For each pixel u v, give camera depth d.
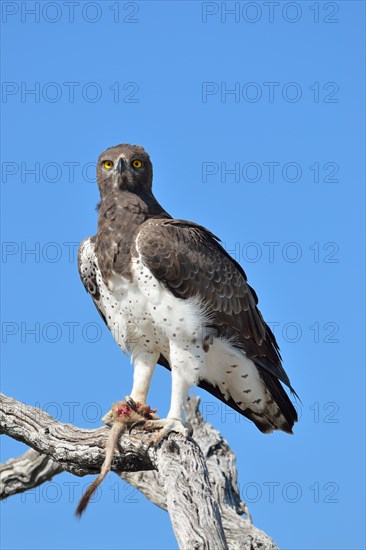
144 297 13.52
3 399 13.27
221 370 14.52
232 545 14.67
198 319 13.54
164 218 14.23
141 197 14.32
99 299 14.58
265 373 14.71
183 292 13.50
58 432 12.76
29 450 16.69
